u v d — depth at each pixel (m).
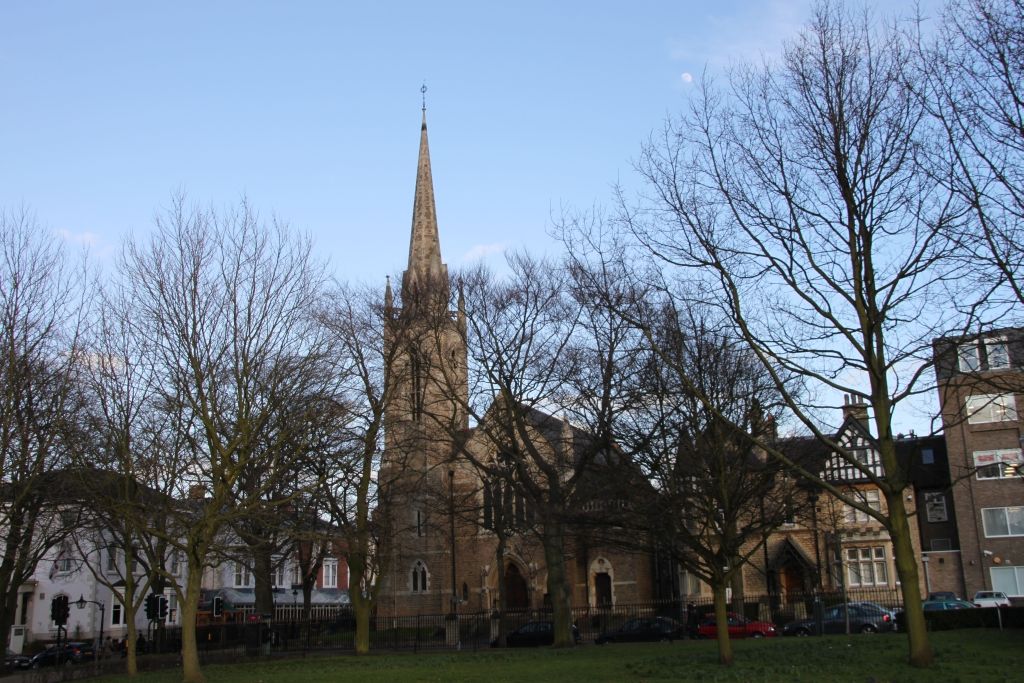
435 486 59.44
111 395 31.17
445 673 26.06
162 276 30.52
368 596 44.72
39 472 30.70
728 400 26.80
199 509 36.12
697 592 65.25
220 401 30.89
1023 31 18.77
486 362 41.66
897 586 57.94
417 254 77.62
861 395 21.84
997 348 24.61
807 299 22.16
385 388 43.09
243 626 49.69
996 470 55.69
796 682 18.59
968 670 19.47
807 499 33.44
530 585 68.12
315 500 39.47
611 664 26.59
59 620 37.62
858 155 21.38
